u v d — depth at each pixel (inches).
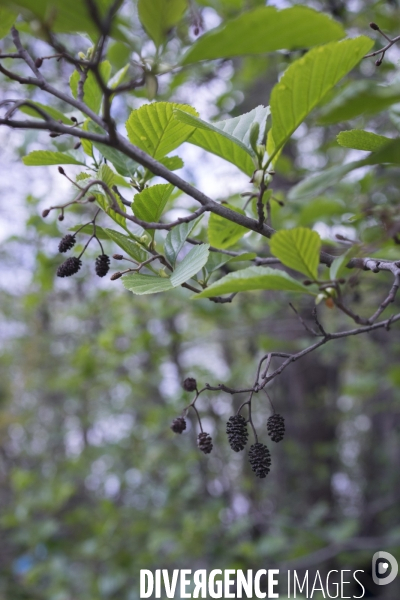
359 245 57.0
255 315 226.5
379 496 368.5
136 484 319.0
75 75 74.4
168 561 264.1
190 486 256.7
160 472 303.0
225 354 338.3
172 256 71.7
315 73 55.6
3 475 382.3
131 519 280.1
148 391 297.1
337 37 39.3
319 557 232.1
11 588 279.4
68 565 268.5
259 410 338.3
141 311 249.6
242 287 56.6
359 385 236.1
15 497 318.0
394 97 34.9
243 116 77.6
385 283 176.2
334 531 238.4
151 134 71.7
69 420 423.2
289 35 39.3
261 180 64.2
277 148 64.2
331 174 51.5
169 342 249.3
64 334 360.2
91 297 259.8
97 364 245.6
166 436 264.8
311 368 325.7
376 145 67.6
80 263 72.1
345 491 401.1
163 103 68.4
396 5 144.6
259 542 251.8
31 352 364.8
